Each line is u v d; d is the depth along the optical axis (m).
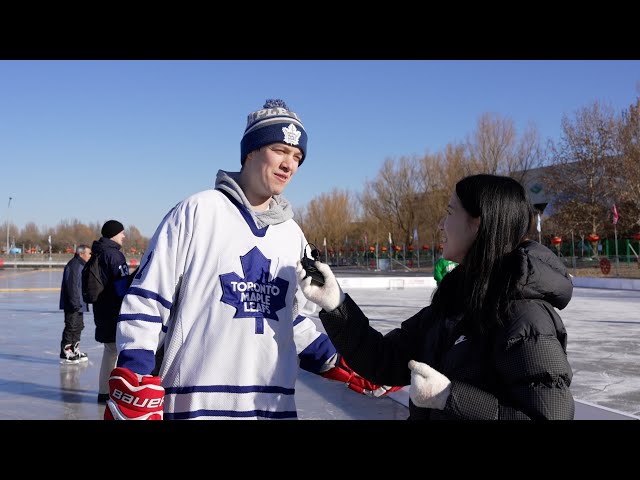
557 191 37.91
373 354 1.87
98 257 4.79
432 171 50.31
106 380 4.98
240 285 1.89
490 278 1.54
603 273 29.75
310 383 5.66
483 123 43.38
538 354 1.40
